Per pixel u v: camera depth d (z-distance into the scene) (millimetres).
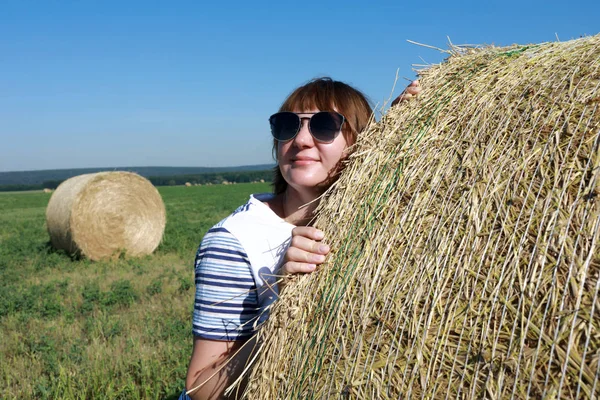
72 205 14438
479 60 2672
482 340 1727
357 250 2236
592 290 1615
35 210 39250
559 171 1874
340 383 1994
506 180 1971
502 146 2104
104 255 14906
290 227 2752
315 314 2232
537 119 2082
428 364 1811
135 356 6285
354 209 2404
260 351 2422
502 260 1812
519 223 1849
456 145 2258
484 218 1937
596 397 1499
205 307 2549
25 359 6453
